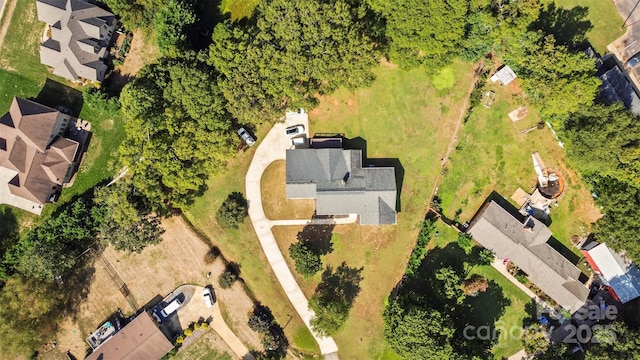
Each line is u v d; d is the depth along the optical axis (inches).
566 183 2977.4
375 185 2918.3
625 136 2600.9
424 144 3021.7
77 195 3080.7
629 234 2696.9
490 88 2997.0
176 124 2765.7
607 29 2974.9
